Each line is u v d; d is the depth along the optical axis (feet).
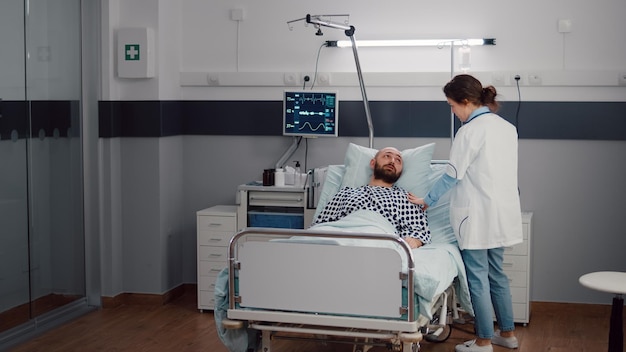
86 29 15.25
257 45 15.98
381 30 15.47
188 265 16.57
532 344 13.10
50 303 14.58
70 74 14.94
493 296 12.79
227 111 16.15
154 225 15.61
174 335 13.60
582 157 14.90
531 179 15.11
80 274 15.47
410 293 9.55
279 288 10.04
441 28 15.23
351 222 11.64
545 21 14.82
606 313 14.94
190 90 16.34
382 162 13.24
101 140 15.42
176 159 16.24
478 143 11.87
